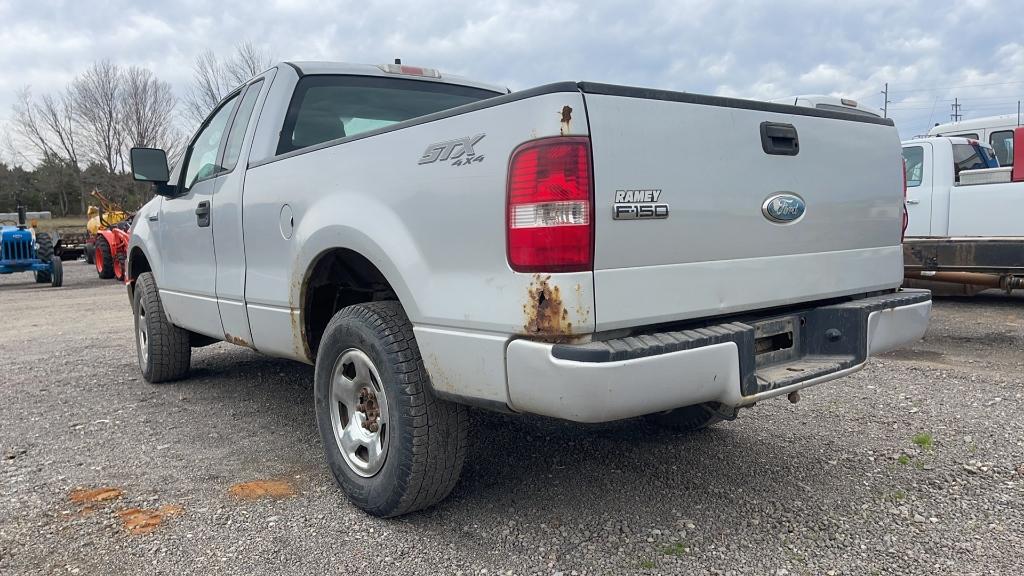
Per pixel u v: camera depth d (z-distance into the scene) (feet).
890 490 10.46
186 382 17.85
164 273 16.28
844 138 10.05
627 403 7.31
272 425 14.11
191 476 11.44
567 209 7.21
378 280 10.75
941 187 26.96
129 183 127.03
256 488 10.91
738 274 8.71
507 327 7.63
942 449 12.01
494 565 8.52
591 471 11.30
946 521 9.46
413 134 8.78
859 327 9.71
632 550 8.82
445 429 9.08
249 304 12.50
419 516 9.81
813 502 10.11
